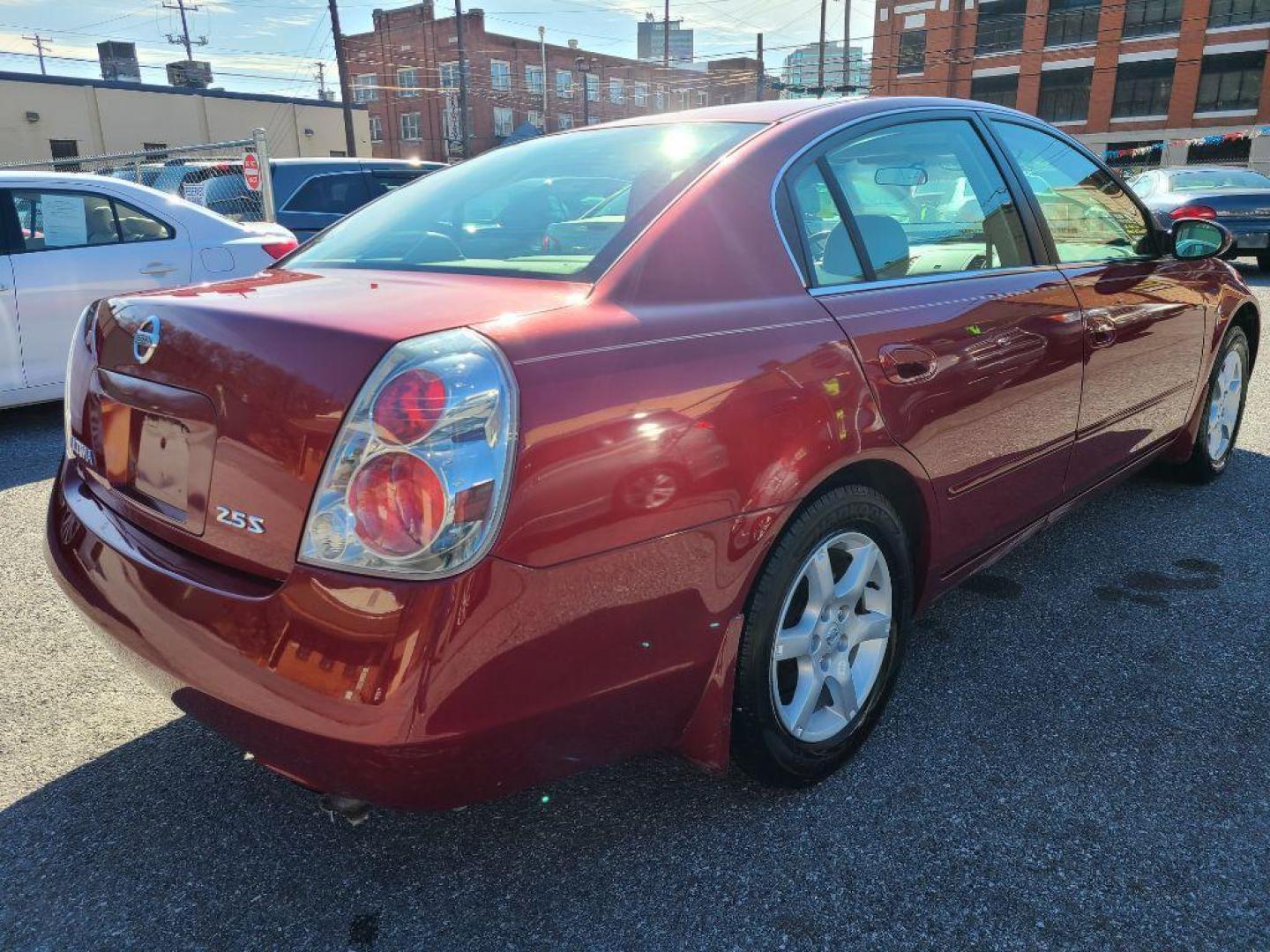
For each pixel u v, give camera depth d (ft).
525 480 4.91
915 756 7.63
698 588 5.80
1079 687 8.66
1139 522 12.67
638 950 5.75
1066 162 10.35
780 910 6.05
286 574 5.06
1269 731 7.93
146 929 5.96
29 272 17.89
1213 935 5.80
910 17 153.48
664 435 5.49
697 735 6.29
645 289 6.01
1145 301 10.49
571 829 6.84
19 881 6.36
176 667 5.35
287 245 21.42
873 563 7.29
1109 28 135.95
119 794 7.27
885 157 8.02
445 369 4.83
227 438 5.31
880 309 7.14
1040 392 8.70
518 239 6.85
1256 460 15.26
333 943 5.84
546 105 194.70
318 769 5.07
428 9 191.72
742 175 6.91
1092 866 6.38
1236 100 129.08
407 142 203.62
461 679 4.82
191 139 103.76
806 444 6.24
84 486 6.99
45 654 9.44
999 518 8.73
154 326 6.00
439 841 6.74
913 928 5.89
